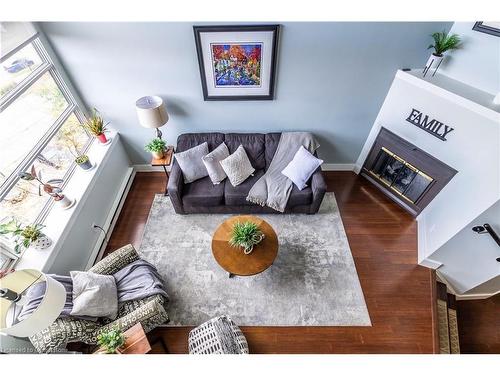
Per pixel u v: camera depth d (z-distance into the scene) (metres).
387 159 3.65
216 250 2.73
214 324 2.26
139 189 4.00
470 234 2.51
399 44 2.92
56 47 2.88
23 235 2.28
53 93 3.00
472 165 2.58
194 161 3.39
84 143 3.46
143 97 3.34
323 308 2.71
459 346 2.70
